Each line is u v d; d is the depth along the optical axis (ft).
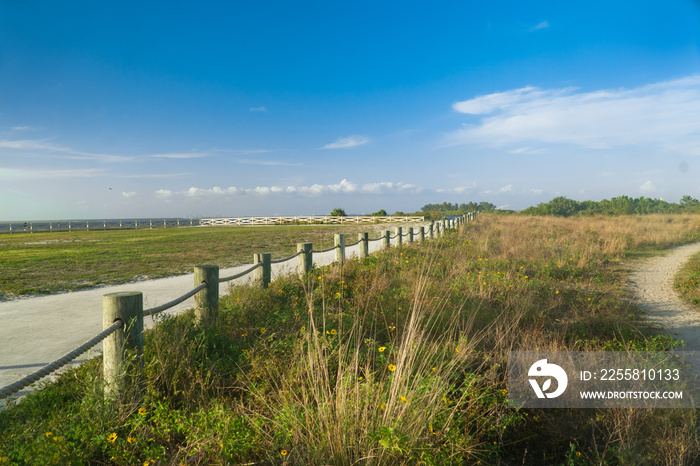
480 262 34.94
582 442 11.25
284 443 9.92
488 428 11.35
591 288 29.84
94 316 22.94
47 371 9.42
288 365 13.58
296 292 23.57
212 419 10.66
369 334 17.90
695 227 74.18
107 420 10.89
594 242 53.67
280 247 58.23
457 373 13.53
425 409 9.98
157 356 13.47
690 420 11.06
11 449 9.34
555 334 17.65
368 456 8.75
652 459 10.05
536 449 11.17
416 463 9.18
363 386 11.12
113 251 55.16
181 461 9.79
